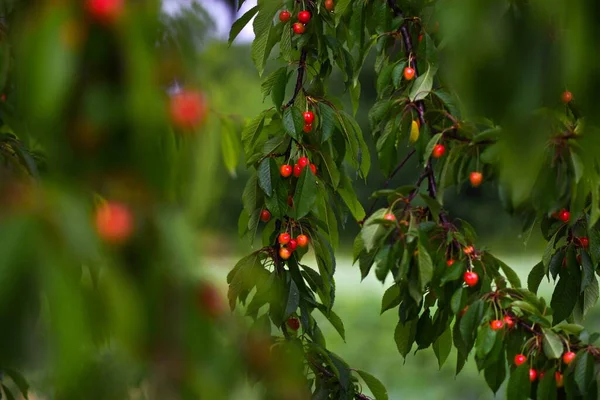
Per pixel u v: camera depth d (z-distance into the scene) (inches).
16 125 110.8
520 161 116.1
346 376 135.1
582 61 100.7
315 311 371.2
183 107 74.2
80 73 66.4
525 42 109.3
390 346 315.9
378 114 136.9
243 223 141.8
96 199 67.3
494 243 801.6
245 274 135.9
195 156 77.5
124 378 69.3
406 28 139.3
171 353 65.0
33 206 58.5
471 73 110.0
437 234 128.6
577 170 120.0
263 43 141.4
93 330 62.9
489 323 126.7
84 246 57.7
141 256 65.9
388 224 126.0
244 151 140.0
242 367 77.9
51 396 90.0
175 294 65.2
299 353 129.9
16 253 55.2
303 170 136.3
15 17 69.2
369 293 475.5
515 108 110.2
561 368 127.9
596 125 117.6
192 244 65.9
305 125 139.0
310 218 139.5
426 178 135.5
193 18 79.4
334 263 139.5
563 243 137.6
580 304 139.3
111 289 61.6
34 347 58.7
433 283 127.9
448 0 109.9
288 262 137.7
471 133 128.6
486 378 129.1
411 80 137.8
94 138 67.4
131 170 67.9
